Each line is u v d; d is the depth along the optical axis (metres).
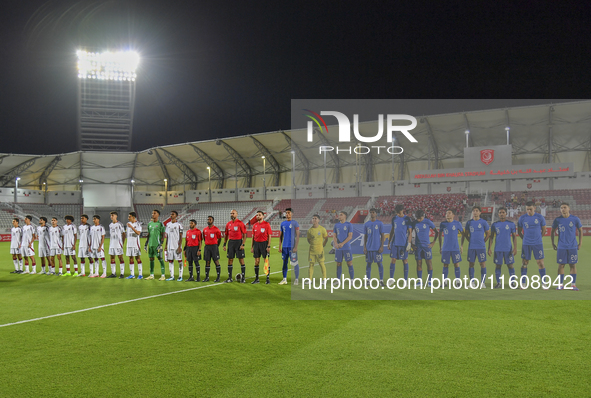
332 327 5.12
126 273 12.05
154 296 7.66
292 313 5.95
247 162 47.03
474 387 3.29
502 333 4.79
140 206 48.62
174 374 3.61
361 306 6.35
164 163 48.22
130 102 45.31
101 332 5.02
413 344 4.39
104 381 3.47
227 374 3.60
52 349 4.35
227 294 7.78
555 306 6.22
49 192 45.84
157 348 4.35
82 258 11.45
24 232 12.24
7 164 41.47
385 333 4.82
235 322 5.45
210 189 47.72
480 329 4.96
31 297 7.68
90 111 44.66
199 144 43.53
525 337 4.62
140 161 47.03
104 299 7.38
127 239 10.65
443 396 3.13
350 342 4.48
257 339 4.64
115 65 43.25
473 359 3.92
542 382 3.38
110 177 47.53
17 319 5.78
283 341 4.55
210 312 6.12
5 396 3.20
